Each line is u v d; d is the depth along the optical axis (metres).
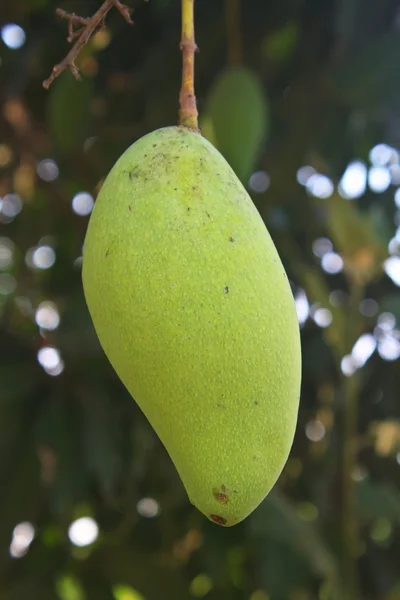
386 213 1.03
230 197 0.40
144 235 0.39
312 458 1.00
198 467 0.38
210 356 0.38
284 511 0.79
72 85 0.76
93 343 0.77
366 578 0.96
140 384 0.39
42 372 0.80
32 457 0.79
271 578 0.80
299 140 0.90
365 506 0.85
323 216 0.96
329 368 0.97
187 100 0.43
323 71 0.86
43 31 0.81
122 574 0.87
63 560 0.87
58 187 0.96
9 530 0.79
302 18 0.84
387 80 0.83
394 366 0.99
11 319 0.94
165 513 0.94
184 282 0.38
